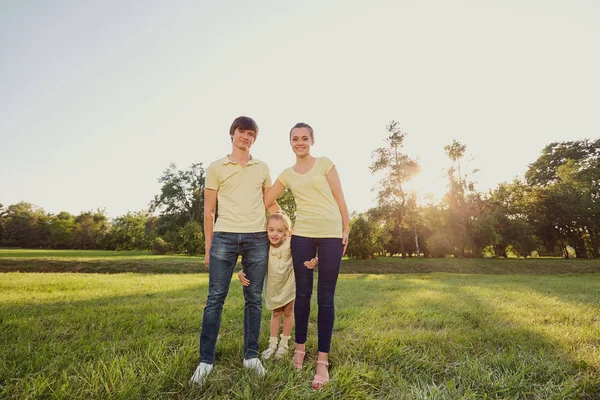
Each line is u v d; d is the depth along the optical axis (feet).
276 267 8.90
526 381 6.44
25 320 11.00
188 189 155.43
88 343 8.55
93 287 22.74
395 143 98.22
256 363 7.17
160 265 58.85
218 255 7.65
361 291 22.58
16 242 232.94
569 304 16.25
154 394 5.65
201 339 7.16
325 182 8.21
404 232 107.24
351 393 5.98
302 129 8.36
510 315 13.04
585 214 107.04
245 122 8.33
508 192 118.01
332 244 7.75
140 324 10.89
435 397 5.72
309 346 9.01
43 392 5.58
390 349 8.23
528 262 86.38
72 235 218.79
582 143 136.36
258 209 8.25
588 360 7.34
